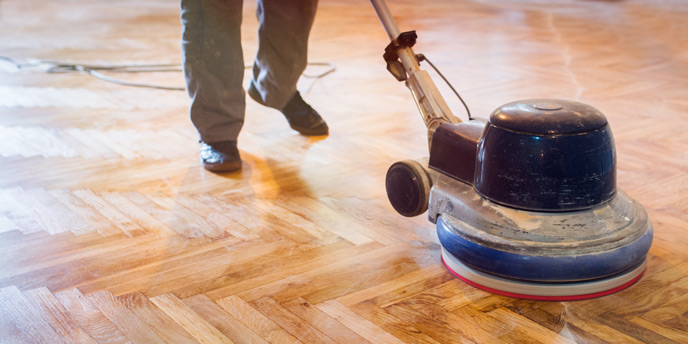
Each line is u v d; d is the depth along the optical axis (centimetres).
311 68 354
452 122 150
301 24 206
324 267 144
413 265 144
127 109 277
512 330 119
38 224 167
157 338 119
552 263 122
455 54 385
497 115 128
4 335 120
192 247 154
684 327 119
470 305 127
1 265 146
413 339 117
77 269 144
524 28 475
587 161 122
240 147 227
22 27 497
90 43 431
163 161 213
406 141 231
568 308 125
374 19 524
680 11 553
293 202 180
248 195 185
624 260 125
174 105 283
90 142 233
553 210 124
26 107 281
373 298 131
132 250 153
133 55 392
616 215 127
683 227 161
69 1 647
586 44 410
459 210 134
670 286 133
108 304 130
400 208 154
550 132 121
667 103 274
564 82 314
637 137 230
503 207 128
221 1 190
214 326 122
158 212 174
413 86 157
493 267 127
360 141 232
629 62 357
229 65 197
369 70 347
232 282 138
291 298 132
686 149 217
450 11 566
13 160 215
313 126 236
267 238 158
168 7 602
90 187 192
